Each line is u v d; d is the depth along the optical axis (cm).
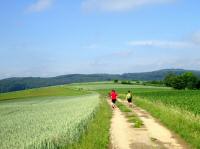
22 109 4616
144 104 4416
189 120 2267
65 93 13225
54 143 1427
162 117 2780
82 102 5472
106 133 2038
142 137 1998
